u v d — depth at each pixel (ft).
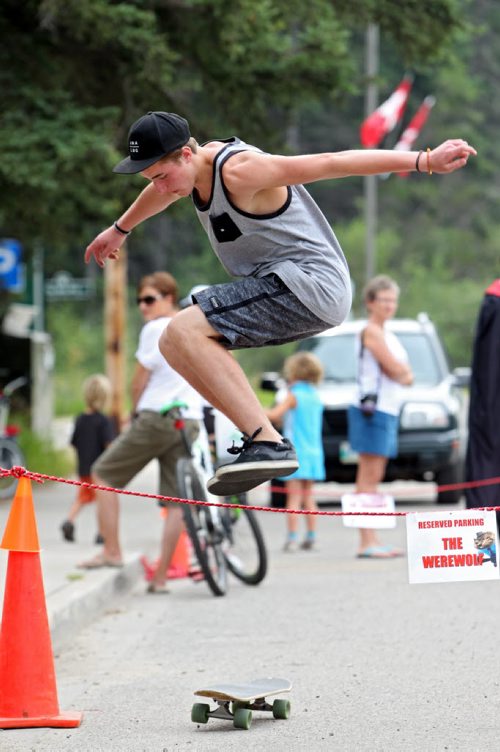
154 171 42.06
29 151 123.24
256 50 140.15
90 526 115.85
